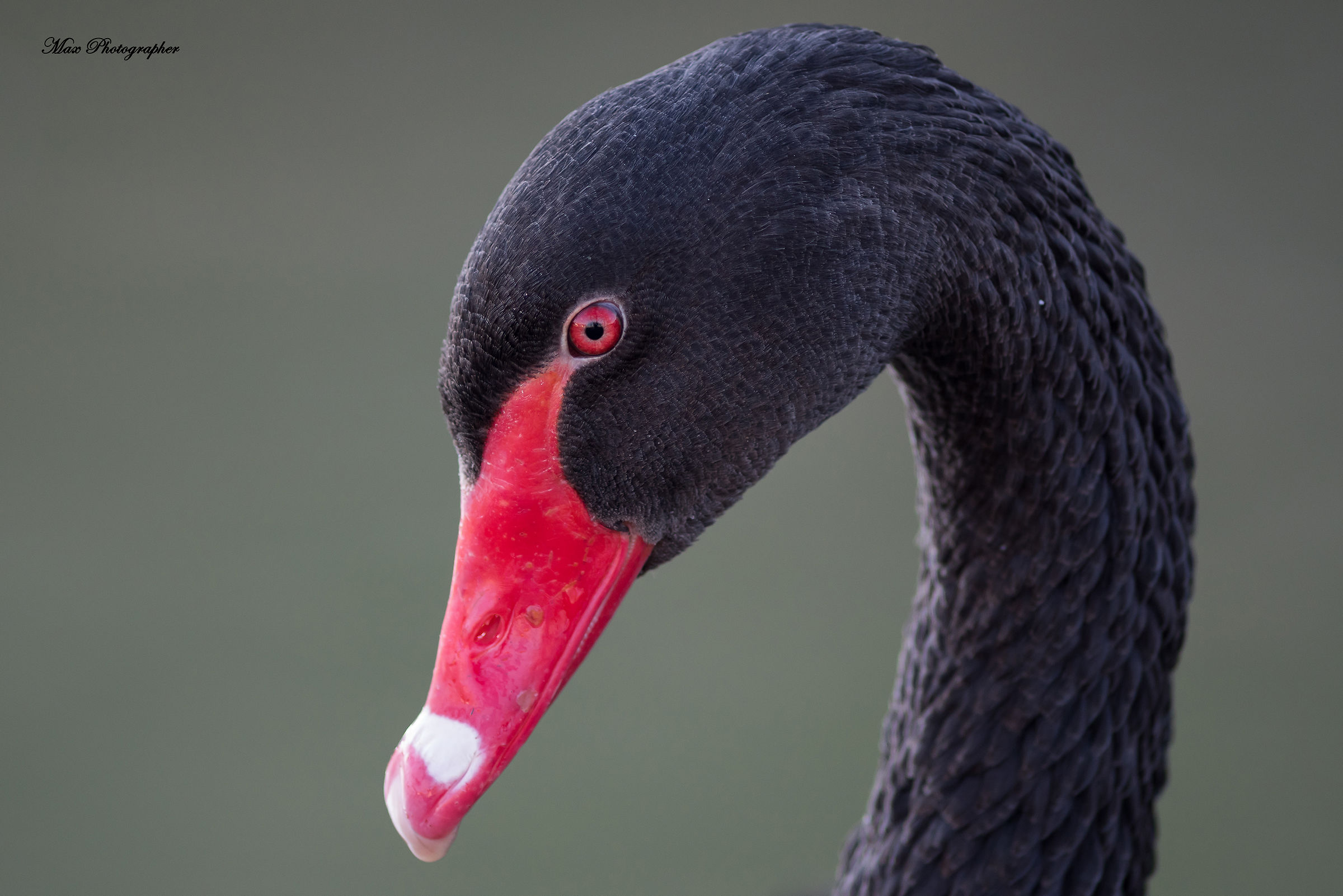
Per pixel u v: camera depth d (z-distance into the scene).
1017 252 3.75
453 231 6.93
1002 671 3.79
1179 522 3.79
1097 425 3.77
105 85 7.76
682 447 3.75
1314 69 7.62
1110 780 3.79
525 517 3.75
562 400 3.74
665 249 3.73
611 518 3.75
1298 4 8.10
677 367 3.74
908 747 3.81
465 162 7.26
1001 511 3.78
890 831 3.81
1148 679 3.79
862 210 3.74
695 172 3.73
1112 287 3.78
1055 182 3.76
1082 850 3.79
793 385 3.74
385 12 8.34
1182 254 6.57
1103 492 3.78
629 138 3.73
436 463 5.78
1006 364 3.76
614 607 3.76
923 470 3.80
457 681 3.75
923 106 3.74
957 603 3.79
